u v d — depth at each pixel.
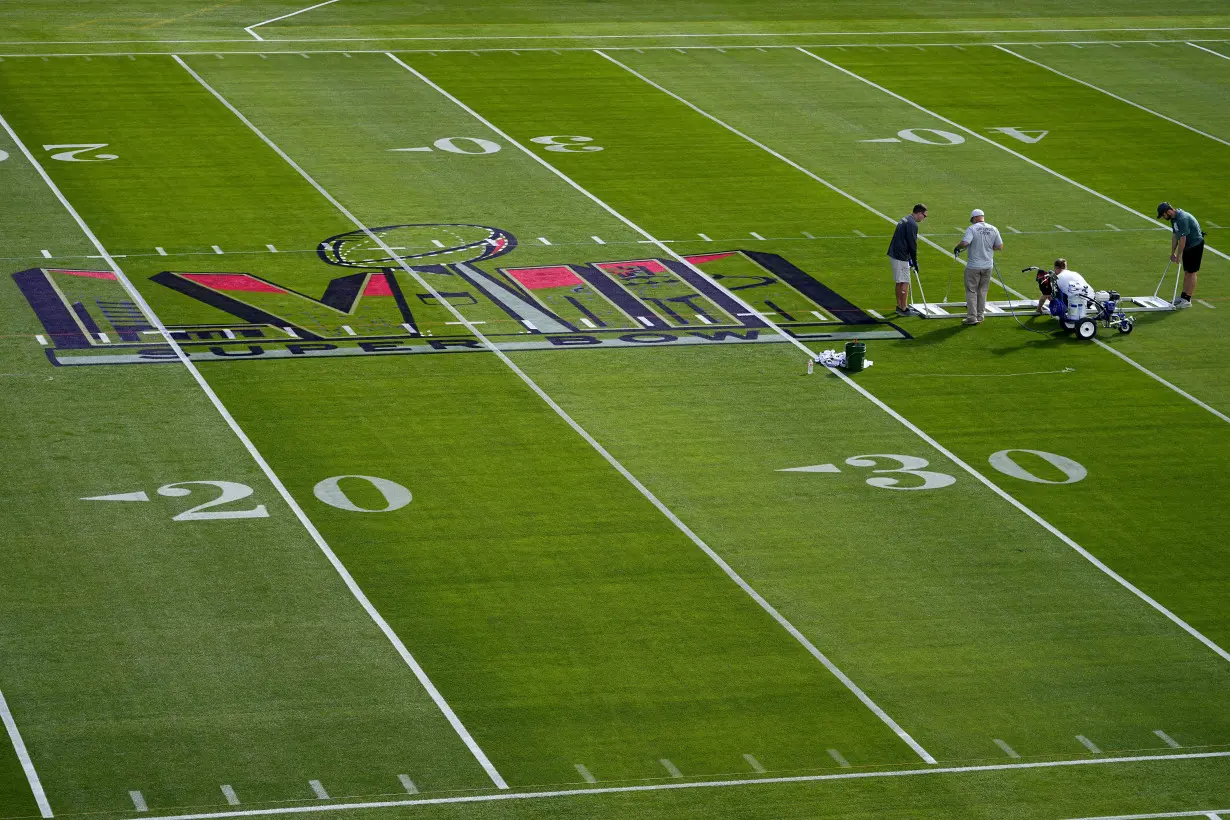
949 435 31.02
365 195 43.06
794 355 34.31
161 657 23.38
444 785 20.91
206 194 42.62
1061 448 30.69
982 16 64.75
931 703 23.12
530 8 63.56
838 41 60.03
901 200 44.22
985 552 27.03
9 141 45.91
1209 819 20.72
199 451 29.31
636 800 20.77
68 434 29.73
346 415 30.92
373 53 56.47
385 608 24.81
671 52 57.78
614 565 26.23
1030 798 21.09
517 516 27.56
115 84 51.62
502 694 22.91
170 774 20.89
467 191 43.62
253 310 35.56
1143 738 22.48
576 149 47.31
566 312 36.19
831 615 25.14
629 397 32.19
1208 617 25.48
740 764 21.59
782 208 43.19
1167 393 33.19
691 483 28.88
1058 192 45.44
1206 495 29.12
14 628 23.89
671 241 40.62
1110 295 36.00
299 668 23.27
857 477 29.31
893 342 35.12
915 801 20.95
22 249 38.44
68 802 20.27
